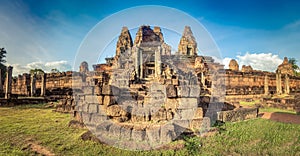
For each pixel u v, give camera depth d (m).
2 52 39.34
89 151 6.67
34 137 8.23
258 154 6.94
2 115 13.91
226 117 11.70
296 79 48.44
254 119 12.77
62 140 7.82
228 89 29.66
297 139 8.60
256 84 38.47
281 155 6.84
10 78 22.48
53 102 22.62
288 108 19.30
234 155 6.77
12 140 7.86
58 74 36.56
